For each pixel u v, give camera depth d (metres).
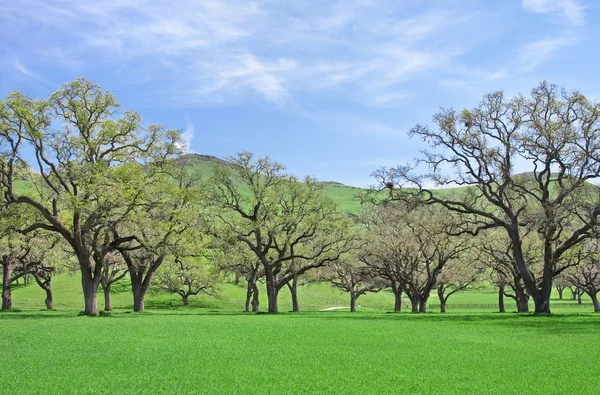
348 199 189.12
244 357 17.55
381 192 44.50
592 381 13.44
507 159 41.03
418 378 13.84
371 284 76.88
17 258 58.28
